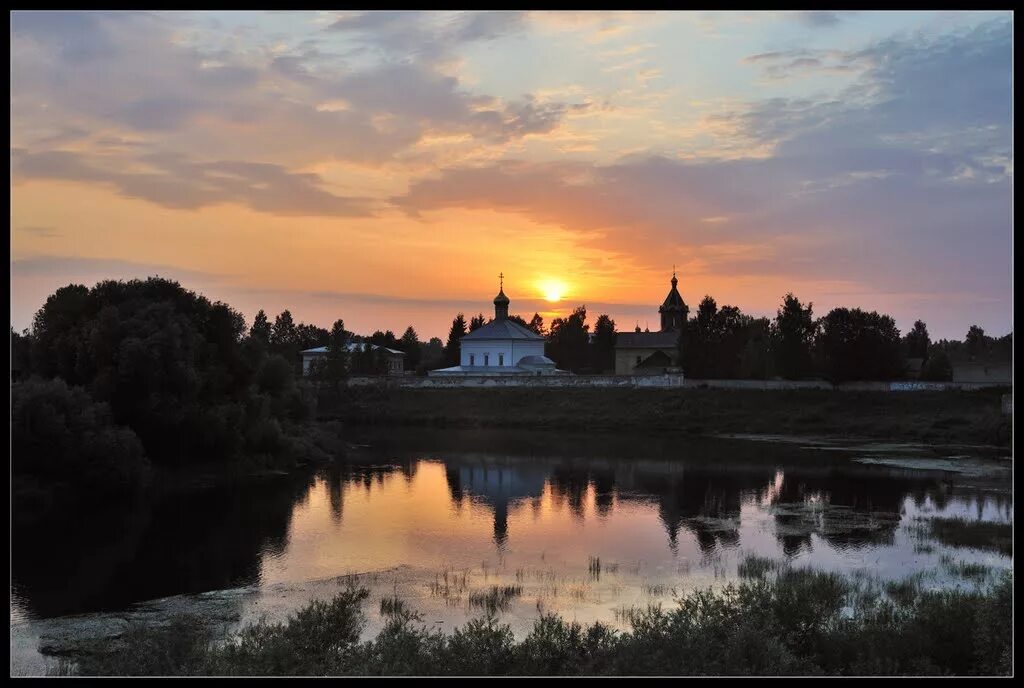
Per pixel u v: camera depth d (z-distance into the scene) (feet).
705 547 132.98
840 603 95.86
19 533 141.28
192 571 118.93
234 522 152.46
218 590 110.01
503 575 116.47
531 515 160.25
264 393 249.55
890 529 146.10
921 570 117.39
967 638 75.72
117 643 89.71
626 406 358.84
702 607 84.94
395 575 116.78
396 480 205.46
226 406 215.31
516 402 374.22
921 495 182.19
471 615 99.35
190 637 85.40
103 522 150.92
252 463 215.72
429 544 135.54
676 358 441.27
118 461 173.88
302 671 69.51
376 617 98.17
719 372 398.83
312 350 533.96
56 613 100.42
